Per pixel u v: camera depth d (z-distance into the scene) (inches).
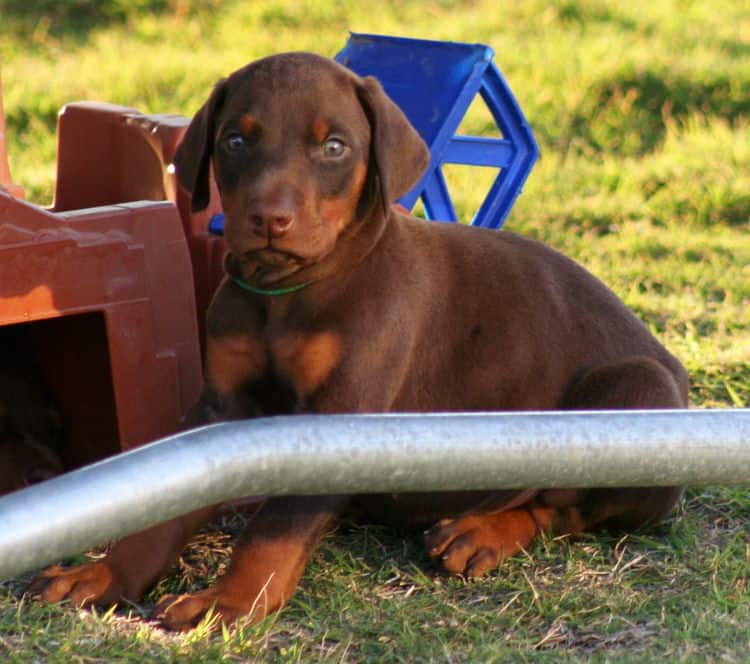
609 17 641.6
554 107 523.5
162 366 198.5
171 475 102.3
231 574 163.5
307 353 174.9
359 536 194.7
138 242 194.2
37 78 542.0
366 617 164.6
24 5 652.1
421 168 179.2
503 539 181.6
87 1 653.3
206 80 552.1
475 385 188.9
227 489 106.0
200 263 220.7
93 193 243.9
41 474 214.2
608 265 356.2
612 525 191.6
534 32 618.8
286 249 163.0
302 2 653.9
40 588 164.4
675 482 120.5
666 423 118.6
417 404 186.7
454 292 189.5
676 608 166.7
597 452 116.6
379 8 657.6
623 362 192.2
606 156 478.6
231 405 184.1
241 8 650.2
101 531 99.4
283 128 165.9
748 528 198.7
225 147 169.6
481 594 173.2
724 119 514.6
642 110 521.7
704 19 643.5
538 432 115.2
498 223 261.0
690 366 271.0
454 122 241.9
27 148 470.0
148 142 228.1
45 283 186.2
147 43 611.5
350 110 170.2
